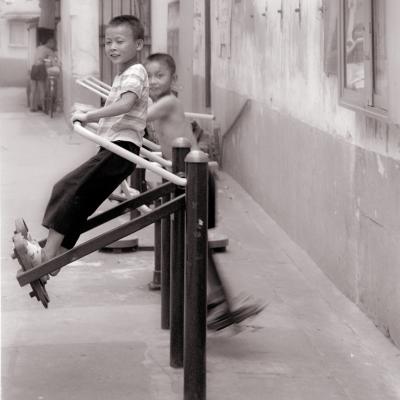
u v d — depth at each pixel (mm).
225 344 5570
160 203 6348
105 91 6371
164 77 6617
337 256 6707
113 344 5520
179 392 4773
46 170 12312
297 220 8039
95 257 7680
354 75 5719
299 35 7809
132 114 4914
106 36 5031
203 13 13797
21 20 26516
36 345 5500
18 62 26719
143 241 8180
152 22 15555
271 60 9102
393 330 5531
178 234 4992
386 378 5055
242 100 10781
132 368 5117
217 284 5539
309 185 7543
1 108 21484
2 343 5531
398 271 5395
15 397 4711
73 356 5309
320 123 7117
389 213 5500
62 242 4812
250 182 10414
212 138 12391
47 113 19953
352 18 5711
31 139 15852
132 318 6043
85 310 6215
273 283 6906
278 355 5383
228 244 8141
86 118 4758
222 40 12234
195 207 4406
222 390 4824
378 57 5238
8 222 8922
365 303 6082
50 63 19859
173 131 6617
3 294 6570
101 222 5004
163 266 5742
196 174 4387
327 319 6047
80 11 16375
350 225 6344
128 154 4672
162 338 5641
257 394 4773
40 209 9547
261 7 9625
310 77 7434
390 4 4891
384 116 5133
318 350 5477
